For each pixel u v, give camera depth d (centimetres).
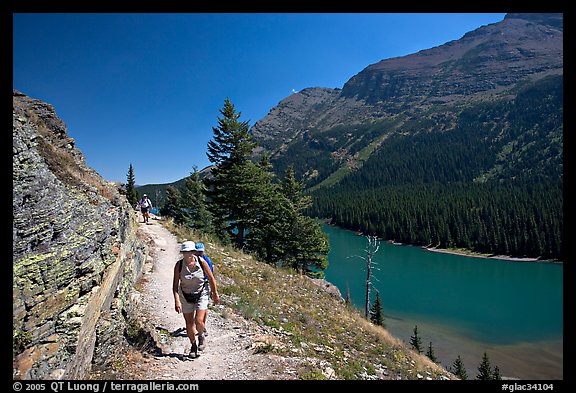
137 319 853
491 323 4969
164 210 7194
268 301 1505
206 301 711
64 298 526
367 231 14312
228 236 3700
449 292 6581
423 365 1550
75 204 639
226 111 3200
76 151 1323
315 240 3791
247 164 3209
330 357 1030
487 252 10662
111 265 764
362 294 6369
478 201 14525
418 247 11931
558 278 7794
